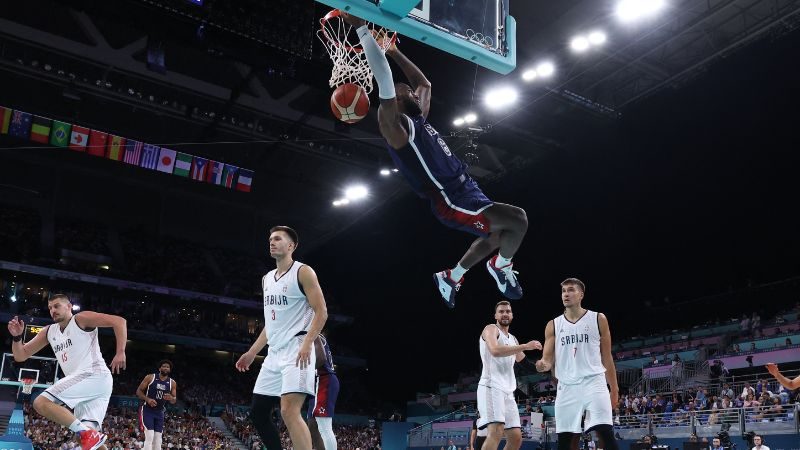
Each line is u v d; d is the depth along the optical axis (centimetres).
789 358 2302
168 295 3812
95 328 678
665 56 2512
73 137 2852
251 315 4300
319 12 2291
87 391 654
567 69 2609
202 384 3938
